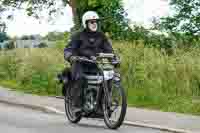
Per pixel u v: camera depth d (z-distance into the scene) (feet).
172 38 85.97
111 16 104.17
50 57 77.05
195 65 61.57
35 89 71.15
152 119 45.21
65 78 44.29
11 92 68.54
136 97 59.11
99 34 43.29
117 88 40.65
